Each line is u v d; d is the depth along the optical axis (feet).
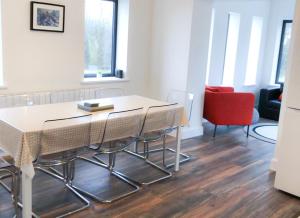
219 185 11.17
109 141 9.93
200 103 16.84
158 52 16.99
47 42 13.52
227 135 17.44
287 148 10.46
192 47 15.57
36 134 7.62
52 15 13.41
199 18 15.52
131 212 9.18
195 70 16.07
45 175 11.19
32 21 12.84
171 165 12.70
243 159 13.85
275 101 22.04
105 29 16.53
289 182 10.55
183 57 15.78
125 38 16.47
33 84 13.41
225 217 9.14
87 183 10.82
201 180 11.51
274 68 24.54
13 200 8.88
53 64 13.88
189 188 10.84
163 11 16.44
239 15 20.90
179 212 9.29
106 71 17.04
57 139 8.11
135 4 16.29
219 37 19.93
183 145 15.35
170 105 11.28
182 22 15.61
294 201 10.27
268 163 13.48
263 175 12.17
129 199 9.91
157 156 13.67
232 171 12.45
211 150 14.85
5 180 10.44
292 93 10.05
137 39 16.80
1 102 12.07
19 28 12.60
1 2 11.97
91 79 15.74
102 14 16.25
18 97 12.42
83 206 9.33
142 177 11.51
